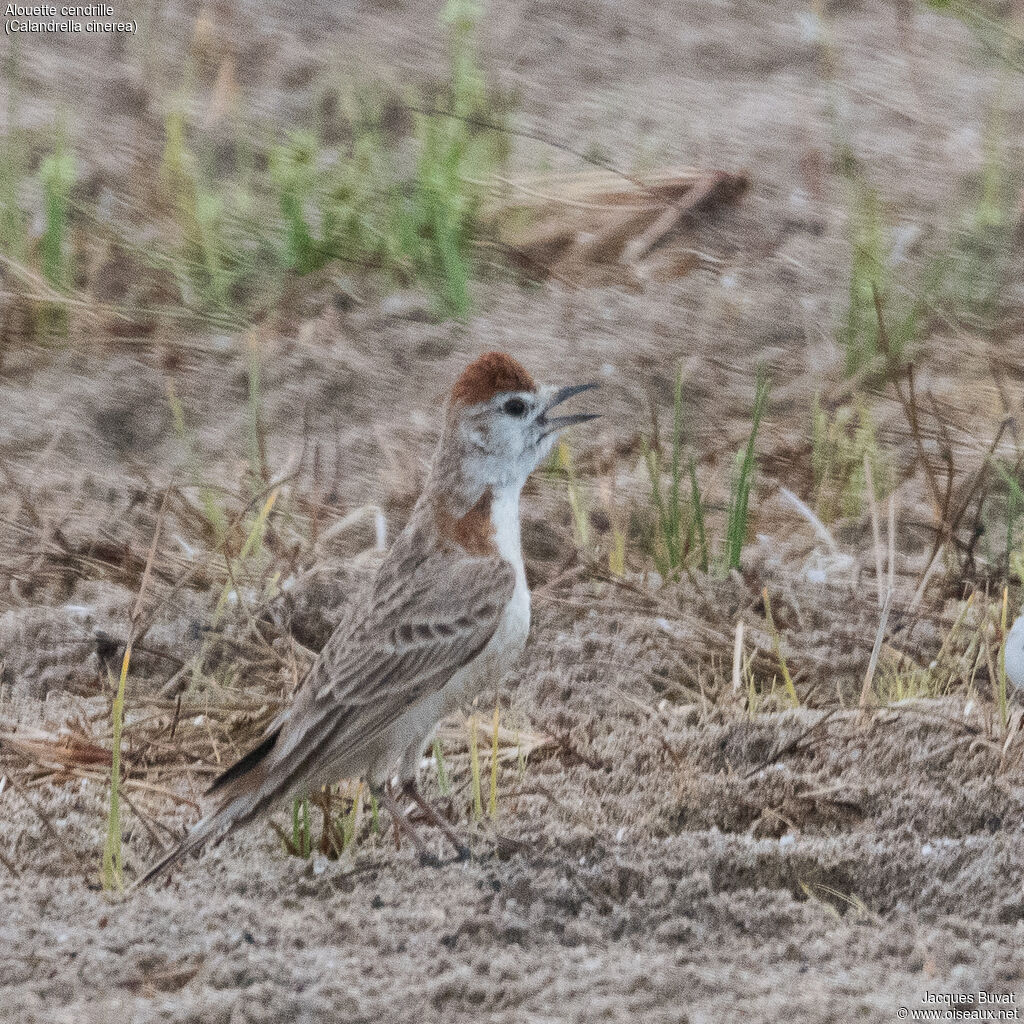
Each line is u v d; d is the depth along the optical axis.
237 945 7.79
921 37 20.08
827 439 13.22
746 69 19.52
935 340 14.77
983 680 10.57
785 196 16.84
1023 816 9.07
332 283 15.77
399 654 8.85
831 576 11.98
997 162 17.16
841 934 7.86
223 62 19.38
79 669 11.02
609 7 20.83
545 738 10.10
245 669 10.96
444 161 16.25
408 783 9.09
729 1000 7.25
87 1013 7.15
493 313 15.50
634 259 16.09
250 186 17.12
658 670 10.92
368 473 13.42
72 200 16.64
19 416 14.19
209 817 8.41
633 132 17.98
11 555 12.20
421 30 20.25
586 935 7.88
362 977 7.46
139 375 14.64
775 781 9.41
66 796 9.45
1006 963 7.55
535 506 12.84
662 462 13.45
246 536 12.35
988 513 12.68
